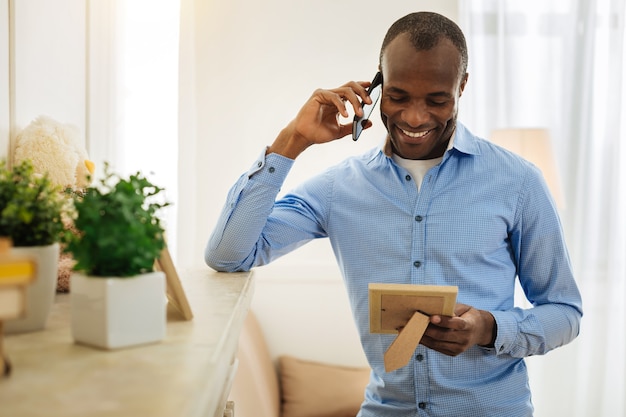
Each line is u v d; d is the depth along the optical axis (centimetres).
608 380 315
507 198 153
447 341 133
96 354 78
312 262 311
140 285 81
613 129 314
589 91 312
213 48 310
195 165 309
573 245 315
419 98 139
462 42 143
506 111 312
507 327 143
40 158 138
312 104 152
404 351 124
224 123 311
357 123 150
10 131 140
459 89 146
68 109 190
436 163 157
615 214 315
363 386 284
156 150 301
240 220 150
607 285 314
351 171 165
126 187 82
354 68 312
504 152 158
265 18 311
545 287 157
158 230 86
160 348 81
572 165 314
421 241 153
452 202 153
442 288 121
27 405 60
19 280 65
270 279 309
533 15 312
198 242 311
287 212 164
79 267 80
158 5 300
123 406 60
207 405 68
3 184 87
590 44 311
